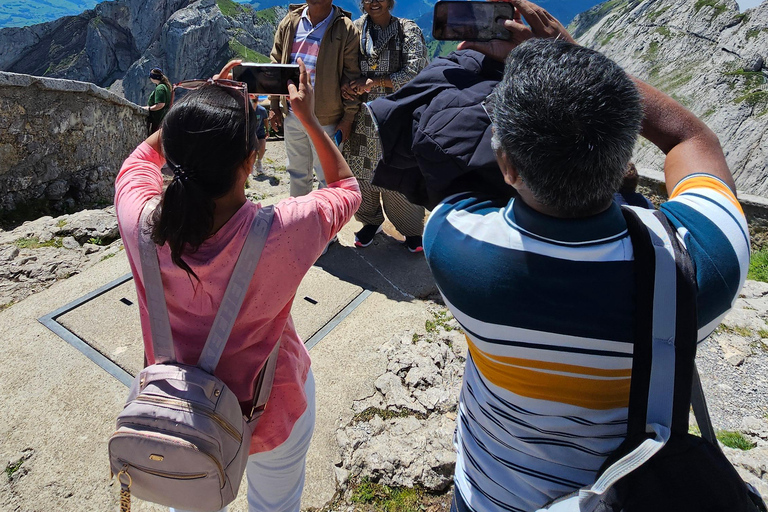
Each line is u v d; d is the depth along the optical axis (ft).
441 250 3.21
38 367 8.78
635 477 2.70
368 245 12.82
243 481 7.20
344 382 8.79
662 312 2.70
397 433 7.90
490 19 3.99
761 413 9.21
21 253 12.06
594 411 3.05
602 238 2.84
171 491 3.79
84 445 7.61
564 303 2.80
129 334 9.57
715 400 9.46
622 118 2.64
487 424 3.54
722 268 2.83
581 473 3.17
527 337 2.92
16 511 6.76
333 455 7.61
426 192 4.47
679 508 2.58
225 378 4.04
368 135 11.50
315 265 11.89
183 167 3.47
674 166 3.51
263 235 3.73
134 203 3.98
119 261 11.74
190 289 3.79
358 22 11.37
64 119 19.39
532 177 2.76
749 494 3.08
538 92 2.66
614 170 2.71
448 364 9.23
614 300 2.77
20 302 10.28
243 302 3.82
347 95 11.28
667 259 2.74
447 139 3.60
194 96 3.59
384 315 10.45
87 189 21.06
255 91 5.46
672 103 3.66
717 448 2.83
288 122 11.69
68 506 6.85
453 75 4.08
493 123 3.02
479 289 2.96
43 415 8.00
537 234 2.90
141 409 3.60
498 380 3.29
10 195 18.07
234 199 3.81
